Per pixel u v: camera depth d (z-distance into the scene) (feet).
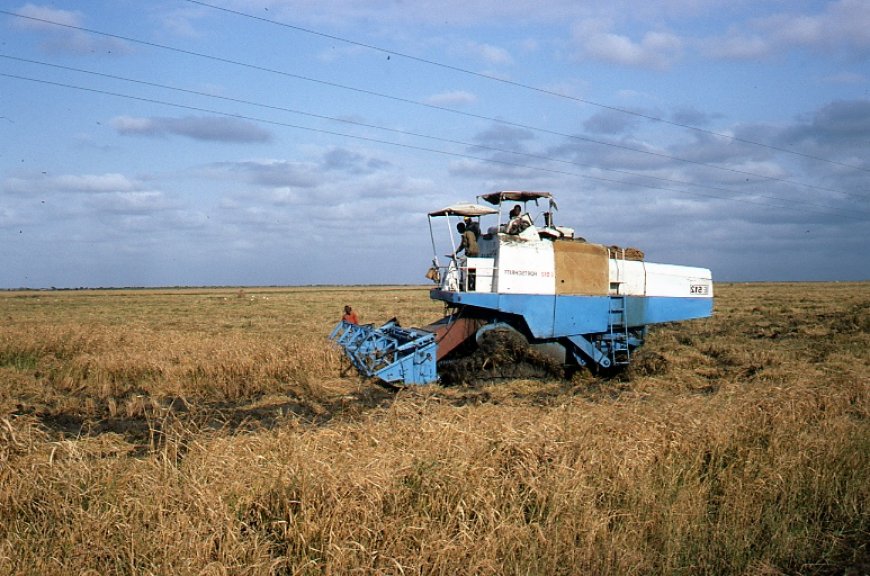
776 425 31.48
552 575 19.69
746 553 22.07
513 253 48.60
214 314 149.28
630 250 55.06
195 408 41.27
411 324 115.44
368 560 18.94
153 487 21.18
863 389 42.65
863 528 24.29
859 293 221.66
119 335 71.46
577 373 52.24
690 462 27.37
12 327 77.20
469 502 21.90
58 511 20.20
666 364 54.39
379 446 25.50
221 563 17.97
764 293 229.66
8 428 24.44
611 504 23.72
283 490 21.15
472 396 43.88
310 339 72.84
